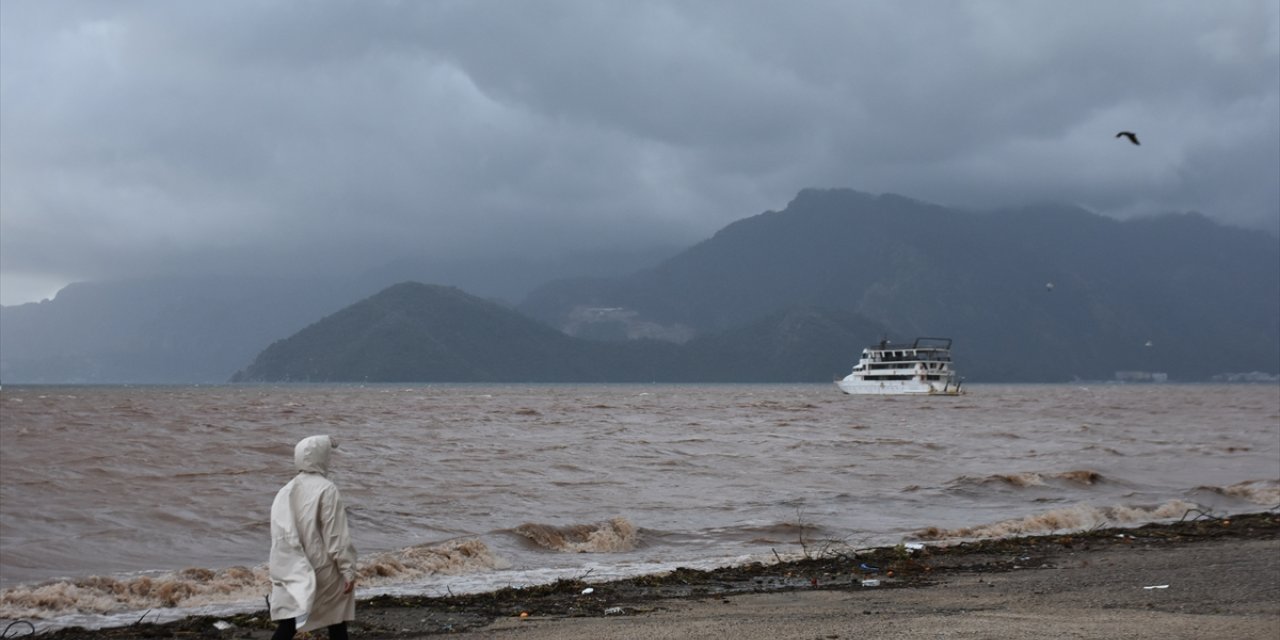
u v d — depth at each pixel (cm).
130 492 2902
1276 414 11356
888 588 1619
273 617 873
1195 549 2052
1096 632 1128
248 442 5066
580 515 2711
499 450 4831
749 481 3594
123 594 1576
